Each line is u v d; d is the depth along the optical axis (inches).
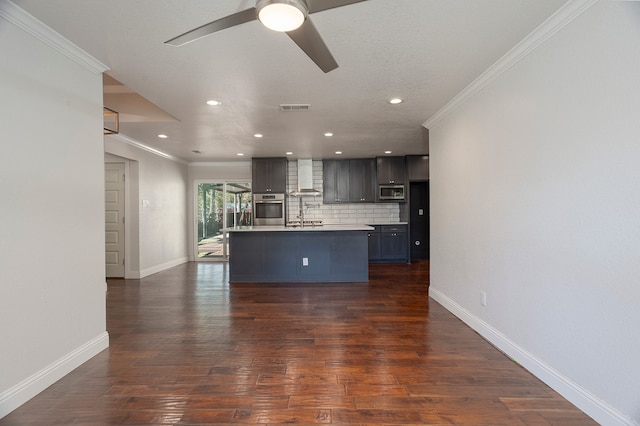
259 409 72.0
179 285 193.8
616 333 61.9
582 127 69.1
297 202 286.7
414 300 158.4
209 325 124.6
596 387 66.4
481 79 107.1
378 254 271.1
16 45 73.1
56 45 82.4
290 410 71.6
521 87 89.3
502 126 98.2
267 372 88.2
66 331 86.6
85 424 67.1
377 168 270.4
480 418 68.6
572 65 71.6
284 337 112.4
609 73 62.7
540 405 72.6
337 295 169.0
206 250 294.5
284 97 125.6
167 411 71.2
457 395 76.9
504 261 97.9
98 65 96.2
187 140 202.4
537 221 83.3
